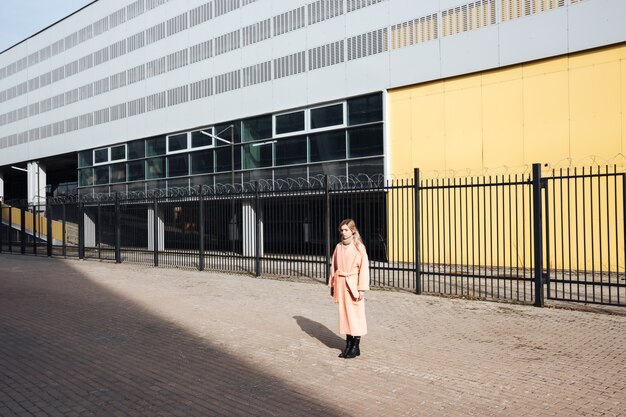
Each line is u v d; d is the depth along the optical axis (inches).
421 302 415.2
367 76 824.3
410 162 773.3
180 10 1155.3
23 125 1643.7
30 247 1194.6
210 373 233.5
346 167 852.0
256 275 596.4
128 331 320.8
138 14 1259.8
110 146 1341.0
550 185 641.6
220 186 1042.7
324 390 209.6
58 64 1504.7
